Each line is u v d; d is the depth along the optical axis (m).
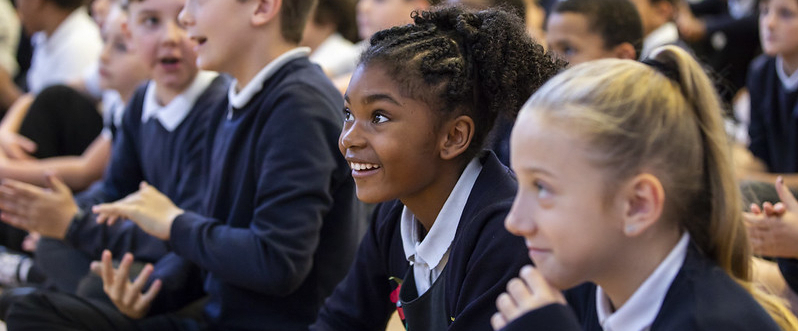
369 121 1.31
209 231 1.81
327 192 1.78
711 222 1.06
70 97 3.15
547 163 0.98
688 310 1.00
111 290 1.90
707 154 1.05
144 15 2.21
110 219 1.85
